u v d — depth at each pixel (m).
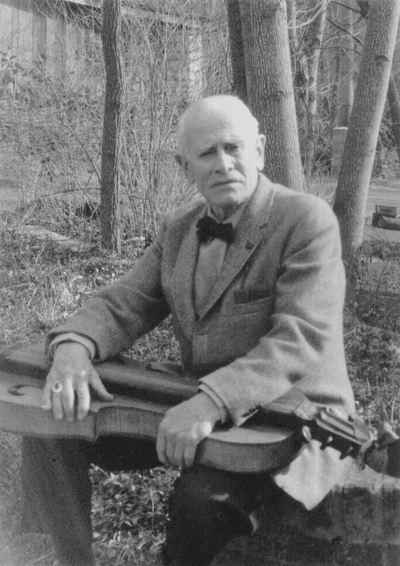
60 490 2.43
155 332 4.58
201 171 2.33
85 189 8.61
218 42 8.56
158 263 2.61
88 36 9.85
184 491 2.10
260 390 2.12
